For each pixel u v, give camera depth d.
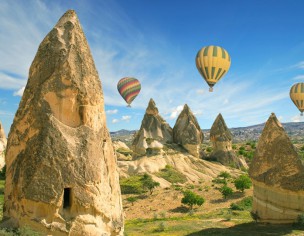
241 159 80.19
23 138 15.84
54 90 15.84
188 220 33.09
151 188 49.62
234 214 35.97
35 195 14.42
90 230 14.84
